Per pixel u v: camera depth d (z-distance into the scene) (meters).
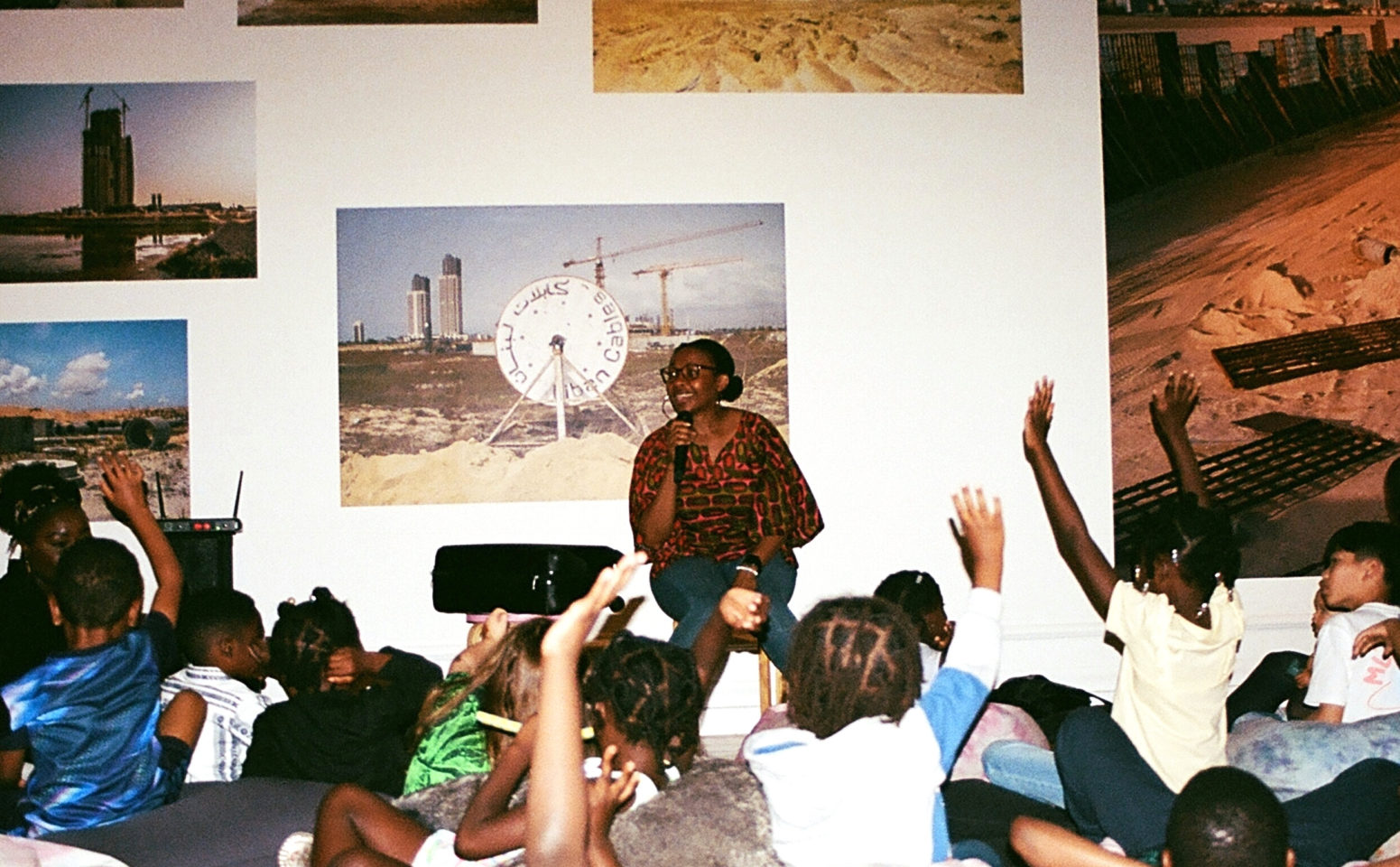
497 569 4.66
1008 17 5.75
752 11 5.68
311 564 5.51
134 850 2.96
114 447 5.49
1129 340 5.77
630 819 2.20
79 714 3.04
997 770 3.36
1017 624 5.67
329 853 2.56
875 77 5.71
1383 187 5.79
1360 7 5.79
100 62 5.52
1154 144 5.80
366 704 3.37
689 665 2.31
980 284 5.73
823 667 2.14
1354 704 3.44
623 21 5.63
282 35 5.56
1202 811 2.07
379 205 5.57
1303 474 5.80
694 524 4.27
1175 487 5.75
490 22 5.61
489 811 2.26
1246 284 5.81
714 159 5.66
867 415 5.68
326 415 5.54
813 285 5.68
